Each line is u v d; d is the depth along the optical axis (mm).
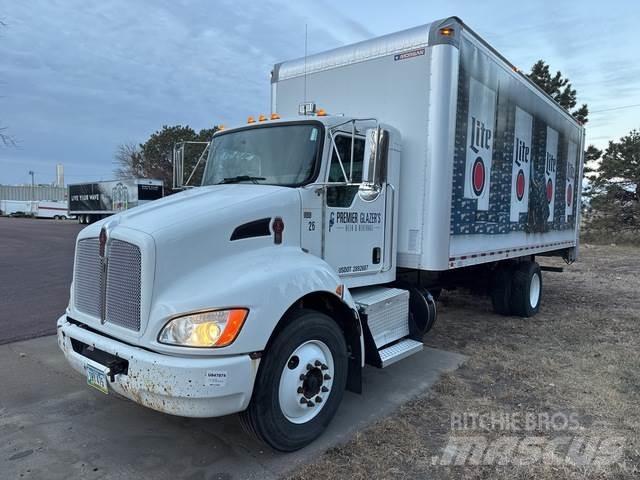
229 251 3445
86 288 3652
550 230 9180
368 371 5305
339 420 4074
